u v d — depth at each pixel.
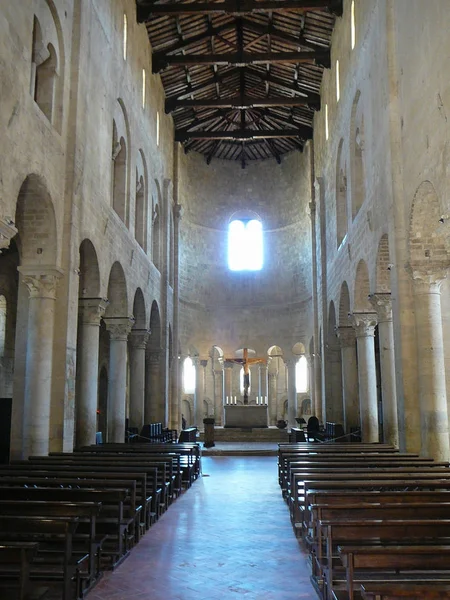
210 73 31.98
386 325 18.66
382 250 17.98
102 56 19.50
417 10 13.86
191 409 39.31
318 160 32.44
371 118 18.73
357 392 25.97
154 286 29.44
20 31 12.94
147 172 27.25
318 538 7.80
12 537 8.02
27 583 6.23
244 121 36.41
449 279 16.34
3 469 11.27
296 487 10.38
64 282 15.62
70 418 15.76
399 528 6.40
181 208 37.53
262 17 27.27
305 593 7.86
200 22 27.52
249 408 35.62
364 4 19.61
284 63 30.14
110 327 22.94
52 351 15.34
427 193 14.27
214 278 40.12
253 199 40.88
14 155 12.62
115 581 8.27
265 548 10.17
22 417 15.51
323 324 30.62
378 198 17.86
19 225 15.30
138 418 27.33
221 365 39.97
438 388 14.69
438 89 12.36
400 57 15.62
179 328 37.19
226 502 14.80
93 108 18.36
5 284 20.66
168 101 32.03
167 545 10.34
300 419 32.88
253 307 39.84
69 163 16.09
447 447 14.55
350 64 22.50
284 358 38.66
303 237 38.34
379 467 12.10
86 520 8.99
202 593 7.82
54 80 15.72
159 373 31.31
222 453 28.03
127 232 23.05
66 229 15.79
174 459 15.55
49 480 9.57
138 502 11.05
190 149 39.38
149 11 24.80
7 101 12.22
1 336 20.58
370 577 7.30
